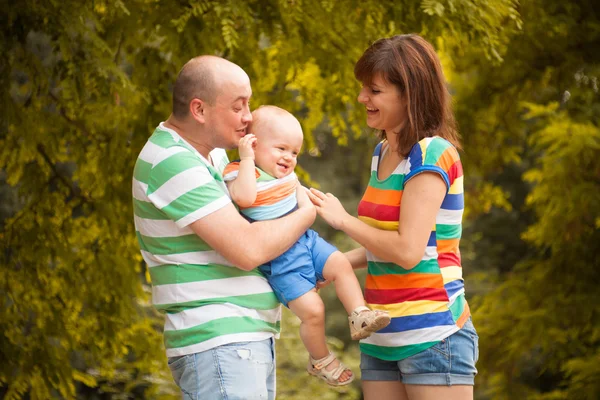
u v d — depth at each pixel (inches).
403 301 172.4
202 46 290.5
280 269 169.5
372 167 184.9
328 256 174.7
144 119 315.9
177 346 164.1
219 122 165.8
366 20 307.9
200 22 286.2
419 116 170.7
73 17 271.6
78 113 314.5
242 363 161.2
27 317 329.4
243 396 159.8
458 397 171.8
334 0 293.4
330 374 174.9
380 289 176.1
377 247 169.8
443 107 174.6
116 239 334.3
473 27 300.2
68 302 330.3
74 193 338.0
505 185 821.9
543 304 498.9
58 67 282.7
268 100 337.4
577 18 443.8
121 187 323.9
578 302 483.8
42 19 272.4
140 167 166.4
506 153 521.0
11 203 419.8
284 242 164.1
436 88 172.7
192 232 162.9
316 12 300.5
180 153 162.4
